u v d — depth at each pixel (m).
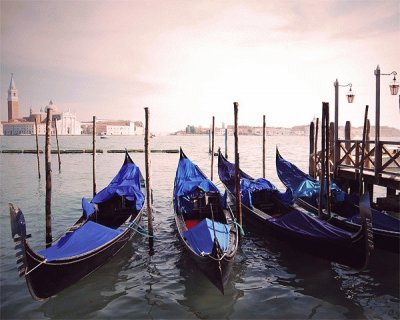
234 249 8.52
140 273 9.10
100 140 110.25
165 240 11.55
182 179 14.48
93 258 8.38
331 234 8.72
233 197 14.48
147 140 10.80
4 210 15.41
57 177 26.06
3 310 7.28
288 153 53.47
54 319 7.02
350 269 9.29
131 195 12.58
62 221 13.74
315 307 7.49
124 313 7.27
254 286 8.45
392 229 9.07
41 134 154.88
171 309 7.43
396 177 12.38
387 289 8.23
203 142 104.88
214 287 8.38
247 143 95.00
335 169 15.19
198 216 12.09
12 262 9.54
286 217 10.22
